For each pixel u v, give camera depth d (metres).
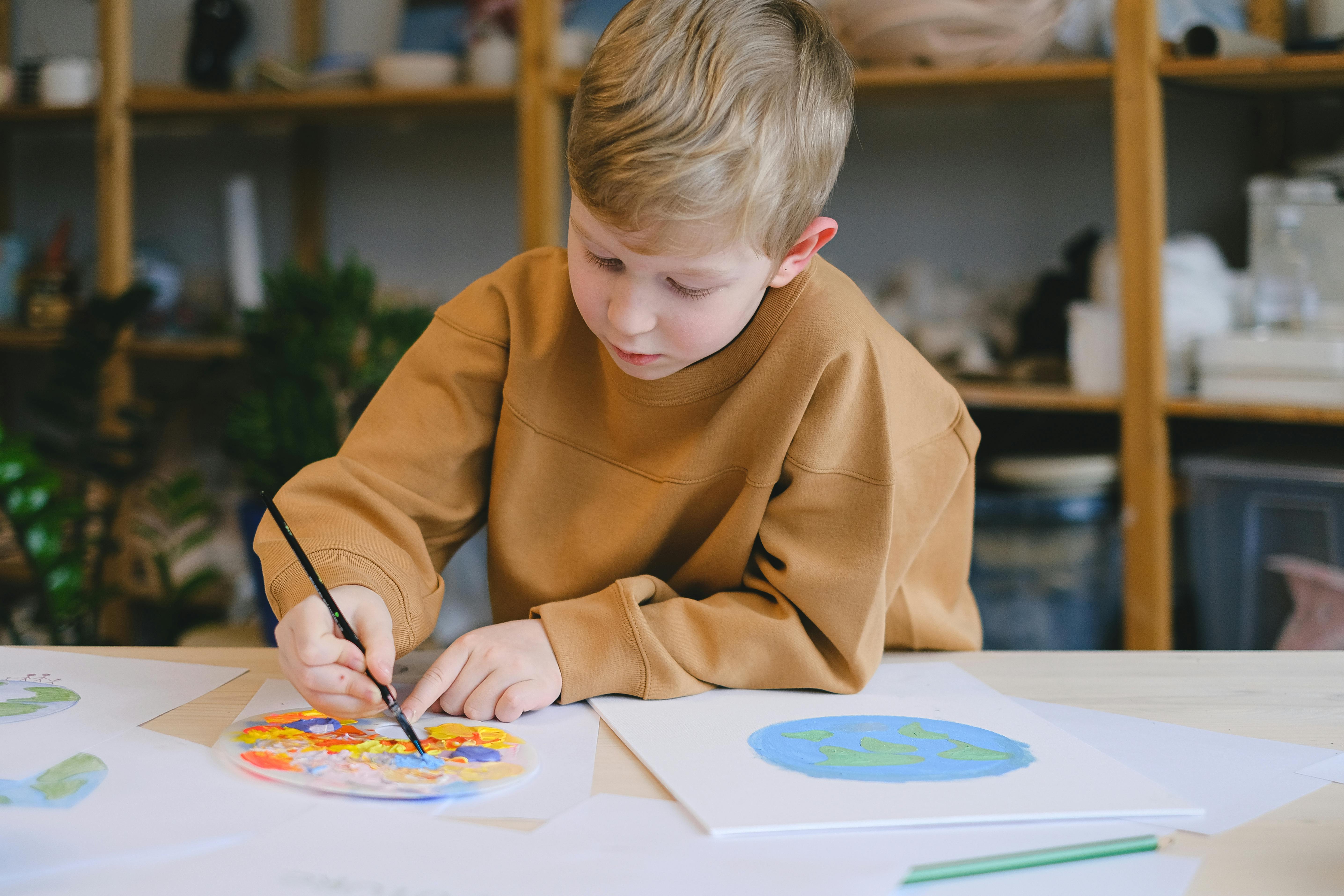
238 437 1.81
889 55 1.82
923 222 2.21
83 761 0.54
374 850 0.45
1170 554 1.74
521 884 0.42
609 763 0.57
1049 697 0.69
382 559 0.72
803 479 0.75
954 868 0.44
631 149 0.60
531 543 0.84
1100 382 1.77
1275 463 1.66
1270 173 1.95
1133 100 1.69
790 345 0.75
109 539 2.04
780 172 0.64
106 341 2.03
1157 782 0.55
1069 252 1.94
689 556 0.85
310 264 2.57
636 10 0.65
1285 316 1.71
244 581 2.28
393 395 0.83
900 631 0.83
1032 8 1.72
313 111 2.26
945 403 0.83
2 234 2.77
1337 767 0.57
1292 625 1.63
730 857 0.45
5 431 1.93
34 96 2.41
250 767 0.53
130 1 2.35
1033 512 1.76
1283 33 1.82
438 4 2.38
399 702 0.65
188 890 0.41
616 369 0.80
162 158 2.68
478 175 2.50
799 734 0.61
